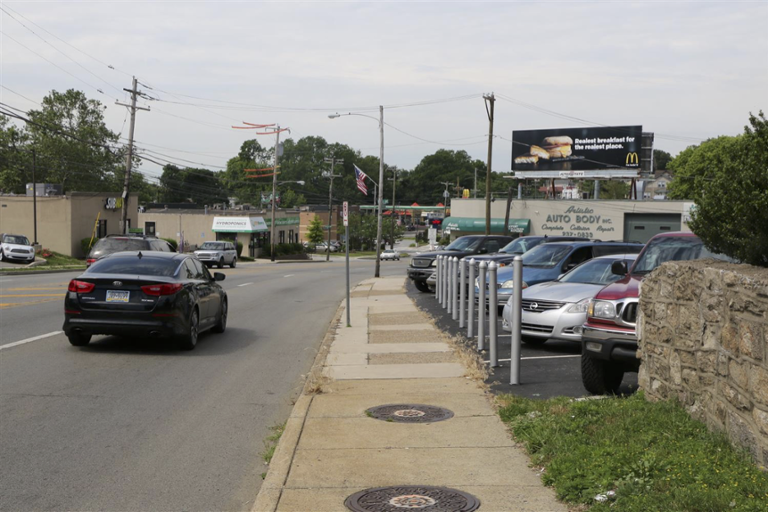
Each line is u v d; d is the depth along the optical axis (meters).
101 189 97.75
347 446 6.89
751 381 5.44
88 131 94.38
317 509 5.30
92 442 7.34
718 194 6.90
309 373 10.94
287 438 7.17
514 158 65.06
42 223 54.50
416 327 16.66
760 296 5.27
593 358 8.91
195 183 139.62
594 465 5.69
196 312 13.60
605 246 18.09
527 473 6.06
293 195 144.75
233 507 5.68
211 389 9.98
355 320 18.39
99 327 12.33
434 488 5.72
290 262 74.00
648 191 138.88
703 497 4.71
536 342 13.95
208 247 53.34
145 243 24.70
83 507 5.61
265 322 18.23
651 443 6.16
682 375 7.01
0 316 16.97
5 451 6.99
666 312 7.40
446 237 80.56
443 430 7.45
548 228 63.06
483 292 12.71
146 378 10.56
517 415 7.79
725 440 5.91
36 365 11.24
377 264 40.19
